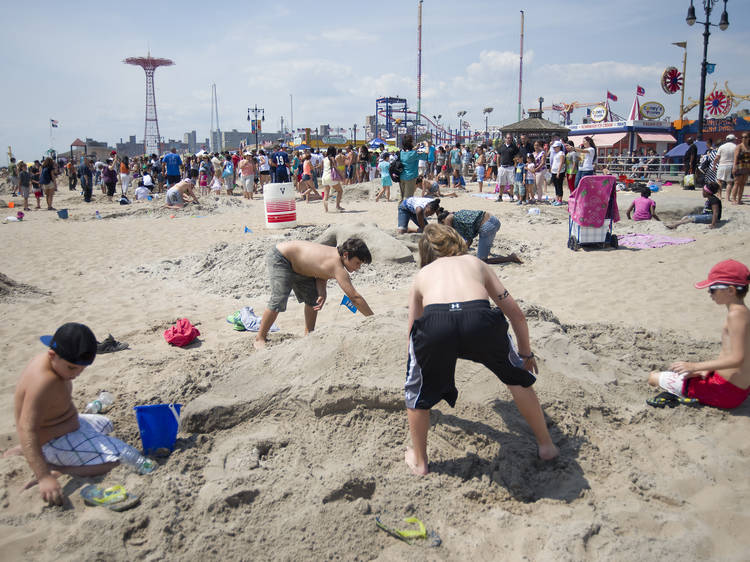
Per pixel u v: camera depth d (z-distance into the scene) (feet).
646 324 20.72
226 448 11.55
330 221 46.68
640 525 9.25
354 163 78.28
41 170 63.67
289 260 17.63
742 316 12.12
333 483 10.14
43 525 9.44
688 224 38.06
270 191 43.50
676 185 74.23
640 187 62.18
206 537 9.04
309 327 19.12
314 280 18.16
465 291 9.86
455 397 10.41
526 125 104.32
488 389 12.53
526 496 10.25
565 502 9.98
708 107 119.03
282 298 17.71
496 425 11.75
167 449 11.56
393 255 30.60
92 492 10.03
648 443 11.66
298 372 13.28
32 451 9.99
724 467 10.72
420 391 10.07
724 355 12.72
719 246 31.35
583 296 24.93
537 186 54.95
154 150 418.51
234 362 15.99
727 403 12.69
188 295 27.58
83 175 72.59
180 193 57.82
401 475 10.57
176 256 36.19
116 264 34.50
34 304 25.43
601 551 8.61
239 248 34.06
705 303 22.91
